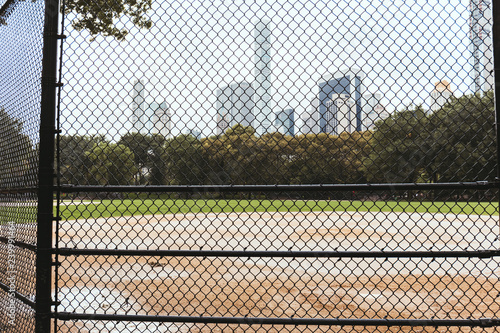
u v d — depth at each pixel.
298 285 5.81
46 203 2.30
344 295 5.20
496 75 2.29
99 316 2.30
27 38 2.70
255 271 6.96
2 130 3.18
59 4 2.43
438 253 2.25
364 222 18.67
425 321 2.22
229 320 2.27
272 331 3.81
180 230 15.12
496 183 2.28
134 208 30.77
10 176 2.97
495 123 2.29
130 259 8.04
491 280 6.21
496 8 2.31
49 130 2.33
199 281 6.09
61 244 10.08
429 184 2.32
